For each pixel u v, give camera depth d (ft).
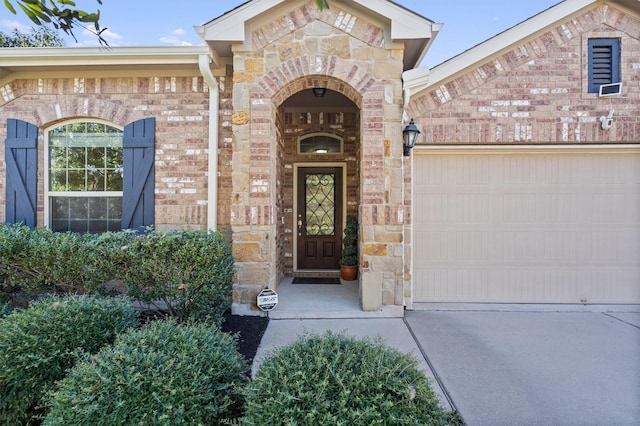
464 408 7.72
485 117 14.96
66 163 15.65
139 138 15.15
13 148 15.25
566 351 10.72
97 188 15.61
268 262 13.85
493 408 7.72
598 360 10.11
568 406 7.82
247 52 13.87
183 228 14.96
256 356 10.12
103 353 6.29
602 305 15.57
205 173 15.17
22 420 6.95
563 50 14.76
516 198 15.76
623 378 9.07
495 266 15.84
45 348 7.20
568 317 14.07
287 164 20.98
